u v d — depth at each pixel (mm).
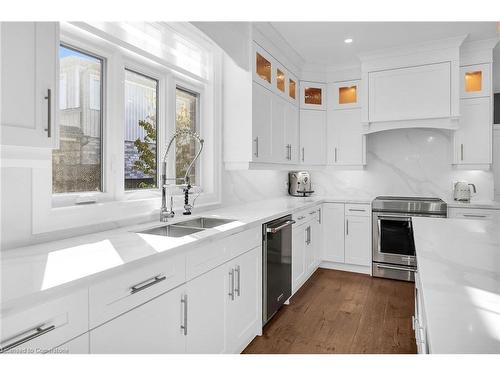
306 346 2318
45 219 1578
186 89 2797
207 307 1821
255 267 2430
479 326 685
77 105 1866
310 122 4324
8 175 1433
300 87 4293
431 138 4152
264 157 3240
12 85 1095
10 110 1090
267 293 2592
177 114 2746
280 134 3619
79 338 1080
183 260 1603
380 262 3879
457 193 3773
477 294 880
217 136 3047
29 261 1245
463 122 3717
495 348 591
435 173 4141
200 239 1687
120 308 1238
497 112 3951
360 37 3441
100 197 1972
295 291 3248
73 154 1850
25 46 1130
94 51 1913
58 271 1121
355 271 4129
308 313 2895
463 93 3695
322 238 4258
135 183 2305
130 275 1282
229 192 3281
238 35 2758
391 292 3414
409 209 3689
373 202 3895
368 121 3969
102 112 2018
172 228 2209
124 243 1567
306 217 3611
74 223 1725
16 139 1108
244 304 2264
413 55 3730
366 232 3988
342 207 4133
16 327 903
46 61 1193
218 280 1930
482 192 3908
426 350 812
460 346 599
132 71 2256
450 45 3547
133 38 2129
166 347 1489
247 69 2939
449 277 1028
